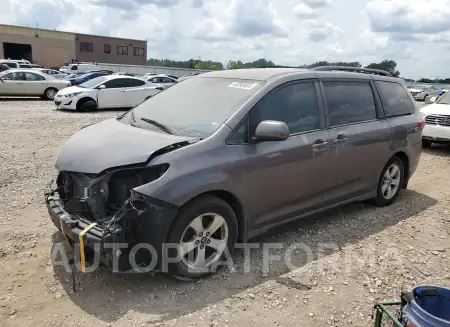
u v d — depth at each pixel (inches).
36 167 279.0
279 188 161.6
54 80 869.8
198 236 140.2
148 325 120.8
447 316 109.2
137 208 126.9
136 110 182.9
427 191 258.7
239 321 124.2
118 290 137.7
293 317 127.5
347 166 189.5
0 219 189.3
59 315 124.8
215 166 139.9
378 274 154.3
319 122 178.1
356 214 211.9
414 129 228.7
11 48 2394.2
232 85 168.6
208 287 140.7
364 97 204.7
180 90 183.5
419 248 177.3
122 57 2837.1
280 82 165.3
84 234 125.4
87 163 136.3
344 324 125.5
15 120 514.9
